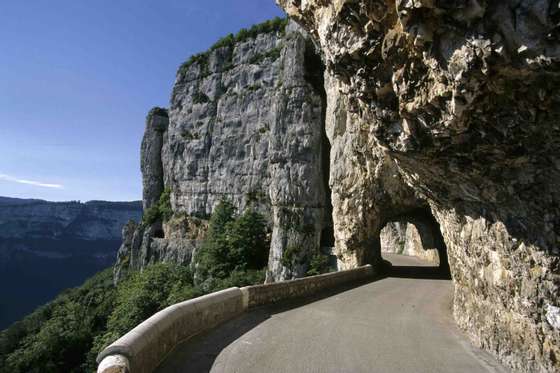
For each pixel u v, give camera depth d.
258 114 65.88
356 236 30.48
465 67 5.76
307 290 16.31
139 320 42.94
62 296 90.00
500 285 8.02
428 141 7.94
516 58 5.30
